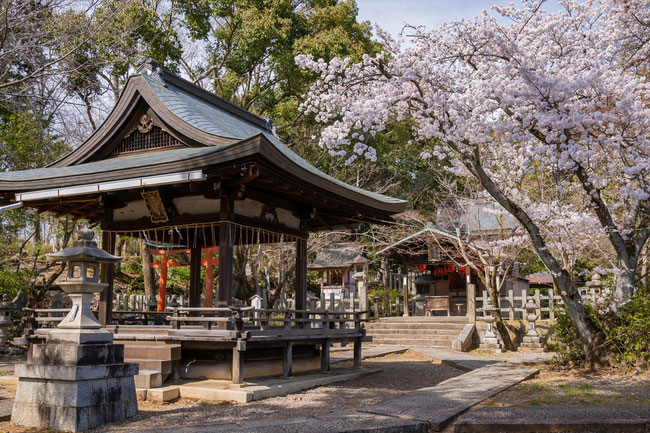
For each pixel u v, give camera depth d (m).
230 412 7.16
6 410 7.02
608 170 9.99
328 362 11.06
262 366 9.84
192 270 12.41
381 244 24.88
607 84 9.34
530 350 16.86
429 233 20.89
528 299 17.92
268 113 24.84
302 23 22.84
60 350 6.36
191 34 22.95
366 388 9.70
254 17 21.20
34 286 17.97
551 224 11.06
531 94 8.88
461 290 24.88
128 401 6.83
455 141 9.66
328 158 24.81
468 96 9.51
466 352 16.88
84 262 6.72
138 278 23.55
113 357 6.76
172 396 8.04
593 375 9.87
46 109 17.50
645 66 10.83
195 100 11.60
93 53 16.67
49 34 13.95
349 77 10.52
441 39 10.08
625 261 10.47
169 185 9.23
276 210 10.53
